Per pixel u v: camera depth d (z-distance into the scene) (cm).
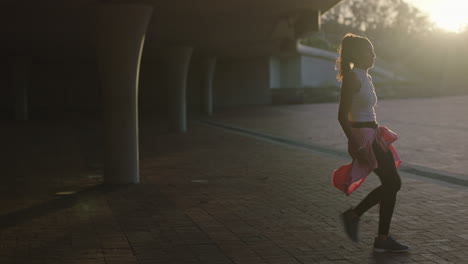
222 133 1914
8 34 1592
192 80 4200
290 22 1409
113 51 875
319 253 511
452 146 1355
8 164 1198
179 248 535
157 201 768
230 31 1593
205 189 856
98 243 557
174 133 1931
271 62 4297
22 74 2817
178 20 1300
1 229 621
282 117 2709
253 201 758
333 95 4375
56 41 1809
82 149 1486
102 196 812
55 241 568
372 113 490
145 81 4147
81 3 1002
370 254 504
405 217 643
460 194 775
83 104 4006
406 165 1062
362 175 484
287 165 1114
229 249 529
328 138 1662
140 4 860
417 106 3209
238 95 4306
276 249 526
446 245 529
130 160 917
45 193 845
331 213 678
